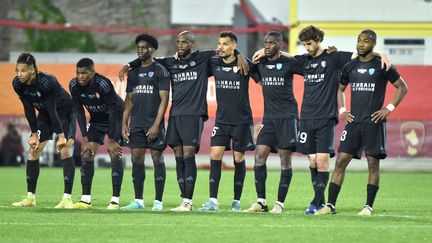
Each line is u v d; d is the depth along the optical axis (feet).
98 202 136.77
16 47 330.13
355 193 160.15
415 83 225.15
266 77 119.65
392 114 226.38
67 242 88.89
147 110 121.60
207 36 318.04
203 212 115.65
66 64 229.66
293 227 99.55
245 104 120.37
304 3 268.82
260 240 90.17
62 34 326.65
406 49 269.03
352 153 116.67
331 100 118.73
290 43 270.87
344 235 93.71
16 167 233.55
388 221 106.93
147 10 325.83
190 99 119.96
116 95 123.44
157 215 111.04
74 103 122.62
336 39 268.62
